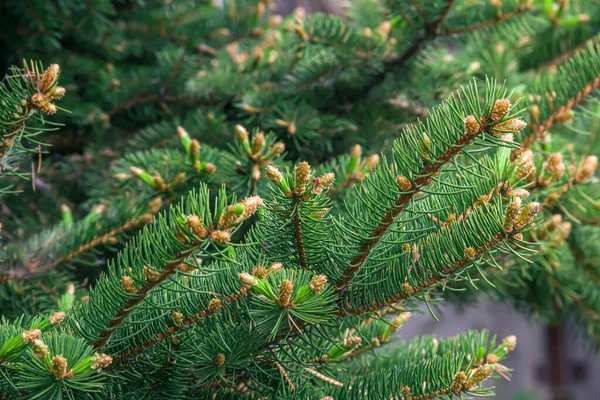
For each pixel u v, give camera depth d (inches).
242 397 27.5
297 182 23.3
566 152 36.1
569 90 30.9
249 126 42.7
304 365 26.1
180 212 23.1
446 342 28.9
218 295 24.5
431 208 25.6
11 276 33.4
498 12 36.3
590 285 38.3
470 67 40.9
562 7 42.9
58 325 25.2
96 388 24.6
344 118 41.8
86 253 33.8
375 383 26.5
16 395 23.8
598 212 35.0
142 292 23.7
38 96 24.2
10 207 43.3
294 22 40.2
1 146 24.8
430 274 24.3
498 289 37.9
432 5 35.2
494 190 25.0
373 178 24.3
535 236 33.2
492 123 22.5
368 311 24.9
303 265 24.9
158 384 26.0
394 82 40.4
